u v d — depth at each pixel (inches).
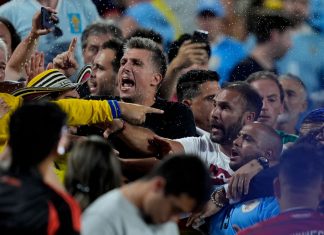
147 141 698.8
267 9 826.2
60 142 423.8
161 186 401.1
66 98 661.9
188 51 804.6
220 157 727.7
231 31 828.6
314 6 828.6
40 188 394.6
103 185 479.8
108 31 812.0
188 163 405.7
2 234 381.4
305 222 622.8
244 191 693.3
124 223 400.8
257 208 680.4
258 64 820.6
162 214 404.8
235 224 685.3
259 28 827.4
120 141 704.4
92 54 806.5
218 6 828.0
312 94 810.8
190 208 408.8
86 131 708.7
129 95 749.9
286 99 800.9
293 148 633.6
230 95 742.5
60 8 816.9
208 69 808.9
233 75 818.8
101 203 407.5
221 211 698.2
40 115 413.7
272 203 677.9
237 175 700.7
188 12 829.2
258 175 696.4
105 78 783.1
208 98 753.0
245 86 746.2
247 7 828.6
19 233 381.1
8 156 420.8
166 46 815.7
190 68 800.3
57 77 669.3
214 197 698.8
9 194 387.9
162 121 732.7
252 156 721.0
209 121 746.2
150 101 750.5
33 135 407.8
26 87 644.7
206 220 701.3
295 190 625.0
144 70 746.8
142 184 408.5
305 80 815.1
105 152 484.4
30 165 405.4
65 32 816.3
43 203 389.4
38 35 751.1
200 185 403.2
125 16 826.8
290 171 625.6
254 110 741.3
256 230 649.6
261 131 724.7
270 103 788.6
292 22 828.6
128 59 750.5
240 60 820.6
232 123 735.1
